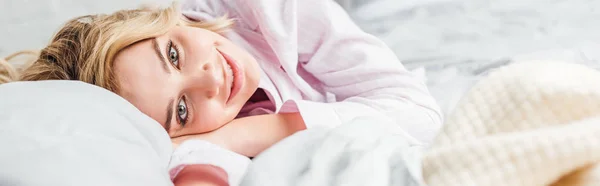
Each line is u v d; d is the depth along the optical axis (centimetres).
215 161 67
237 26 110
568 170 48
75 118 57
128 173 53
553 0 147
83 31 94
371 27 147
